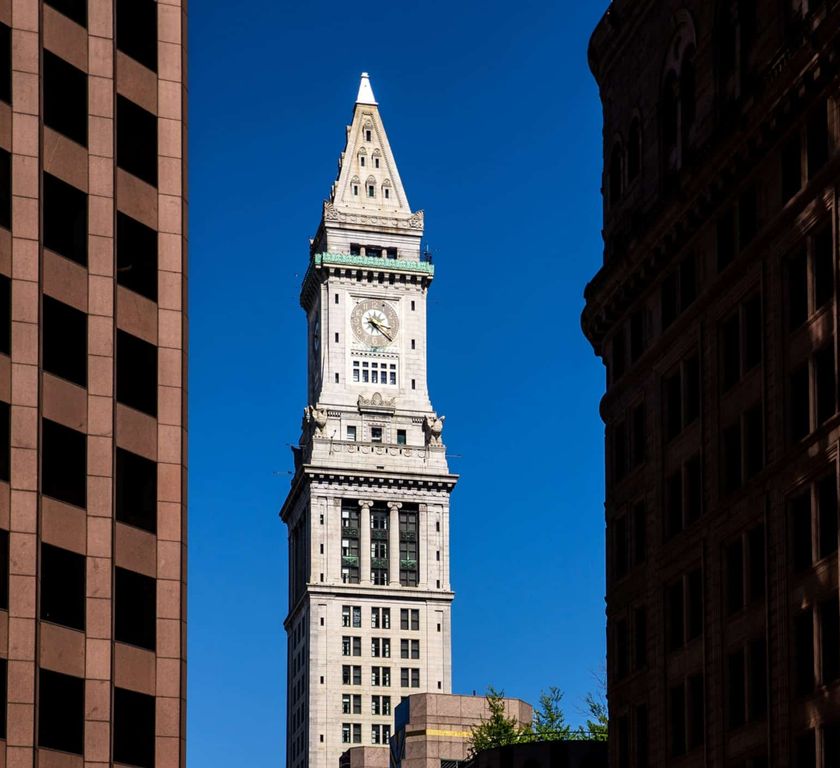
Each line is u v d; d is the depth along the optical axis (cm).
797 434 7188
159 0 7838
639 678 8631
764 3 7775
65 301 7081
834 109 7019
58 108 7225
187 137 7781
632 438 8956
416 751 17838
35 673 6625
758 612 7369
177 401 7444
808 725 6838
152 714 7069
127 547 7138
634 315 9081
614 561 9100
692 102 8625
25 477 6750
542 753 12181
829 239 7038
